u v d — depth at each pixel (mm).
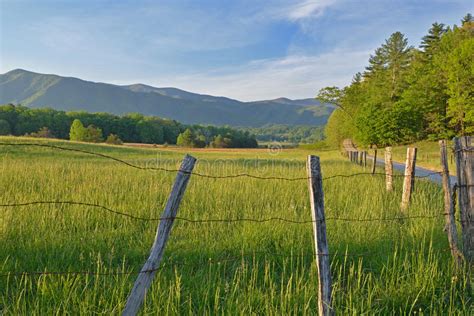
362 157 22484
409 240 5922
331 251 5473
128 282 4367
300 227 6266
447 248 5367
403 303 4234
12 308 3816
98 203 7699
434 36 77250
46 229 6090
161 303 3881
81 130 105188
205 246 5543
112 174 12211
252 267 5039
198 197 8656
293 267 5027
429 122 69062
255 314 3699
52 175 11477
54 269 4629
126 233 6102
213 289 4270
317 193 3623
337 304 4145
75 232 6195
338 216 7316
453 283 4555
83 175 12008
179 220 6699
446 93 59656
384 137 69000
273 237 5984
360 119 75125
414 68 73750
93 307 3842
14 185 9984
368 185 10805
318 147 104812
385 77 82875
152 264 3229
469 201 4973
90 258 4965
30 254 5039
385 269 5043
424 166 28688
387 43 81875
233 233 6086
